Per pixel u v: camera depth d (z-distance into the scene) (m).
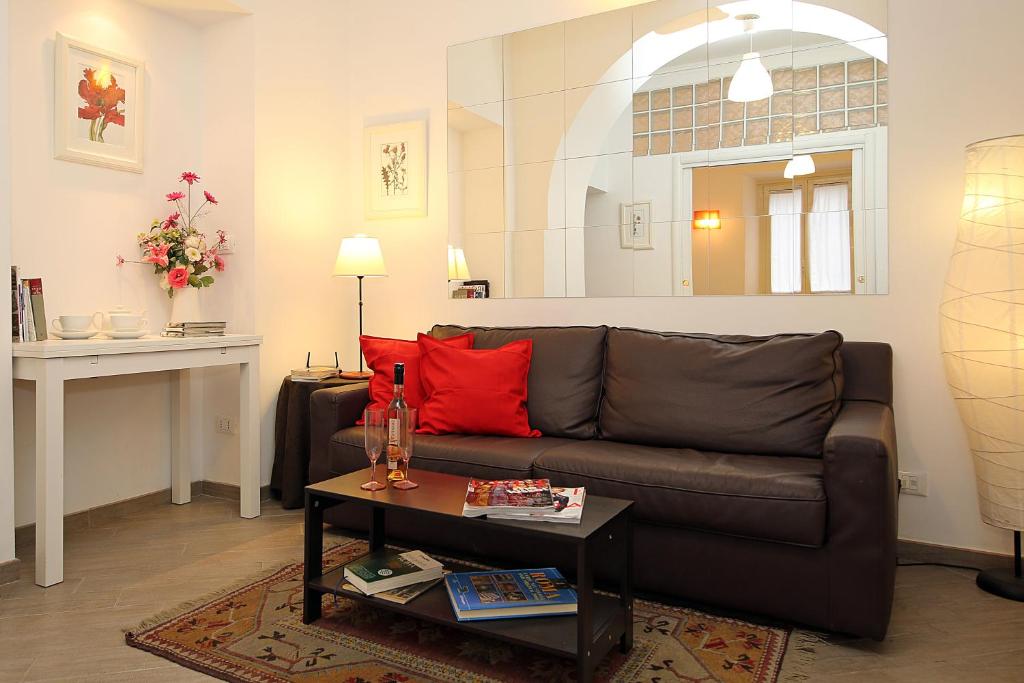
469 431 2.84
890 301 2.68
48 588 2.36
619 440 2.72
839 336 2.52
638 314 3.18
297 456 3.31
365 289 3.99
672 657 1.87
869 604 1.88
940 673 1.80
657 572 2.19
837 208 2.76
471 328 3.29
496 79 3.53
